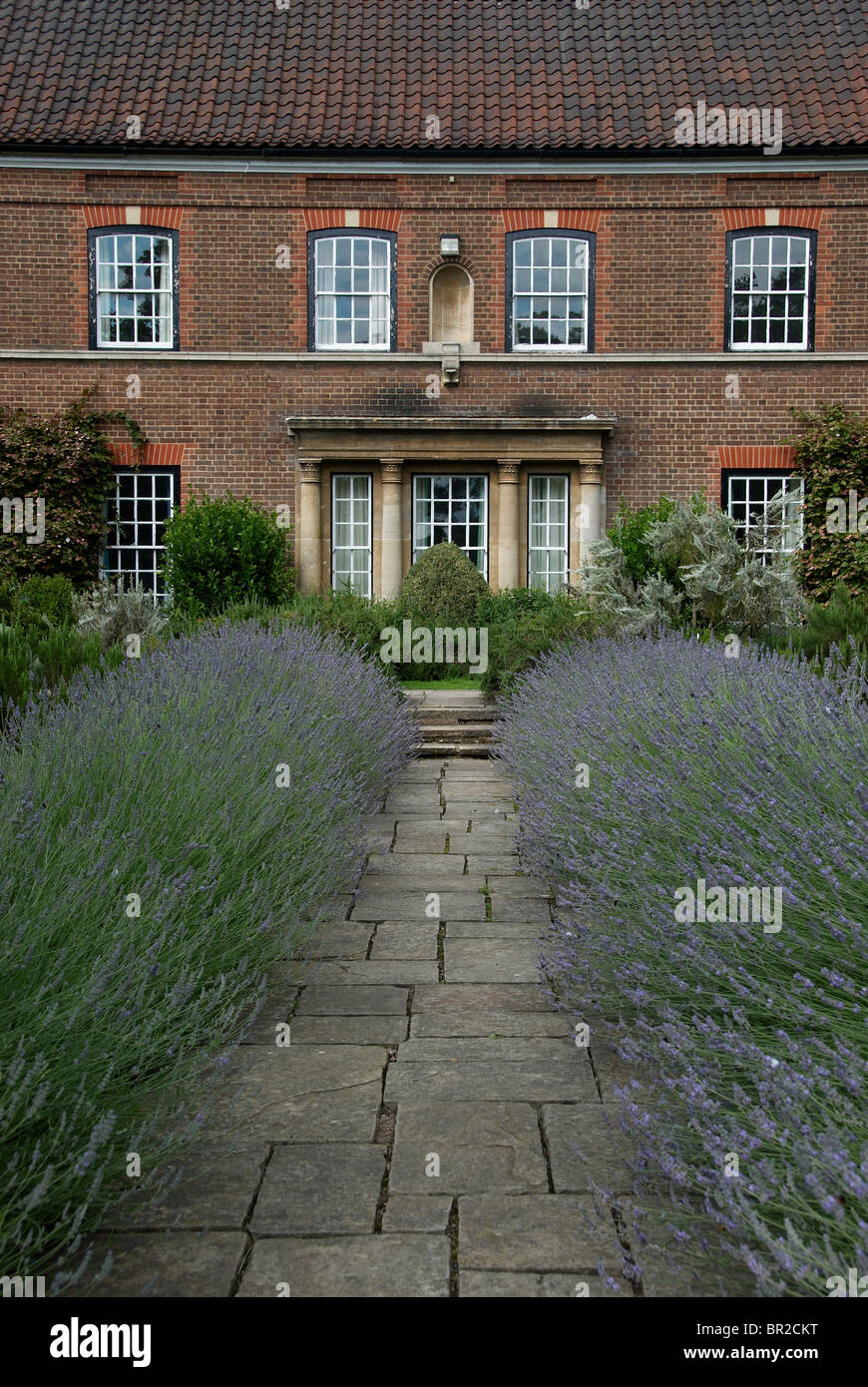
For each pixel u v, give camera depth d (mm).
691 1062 2787
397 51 18516
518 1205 2703
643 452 17172
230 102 17531
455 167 17094
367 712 7746
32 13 18734
